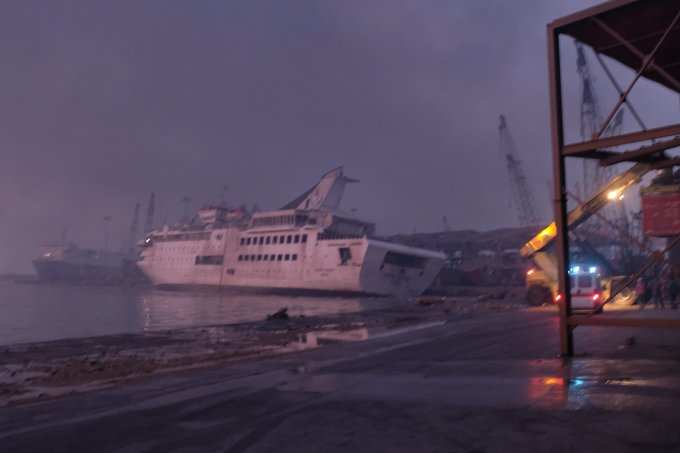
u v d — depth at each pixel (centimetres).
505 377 776
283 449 468
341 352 1451
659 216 2758
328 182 13925
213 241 14388
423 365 1016
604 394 589
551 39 960
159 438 544
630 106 902
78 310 7944
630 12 862
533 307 3756
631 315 2058
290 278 12106
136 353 2114
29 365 1833
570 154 939
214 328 3353
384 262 11131
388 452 432
